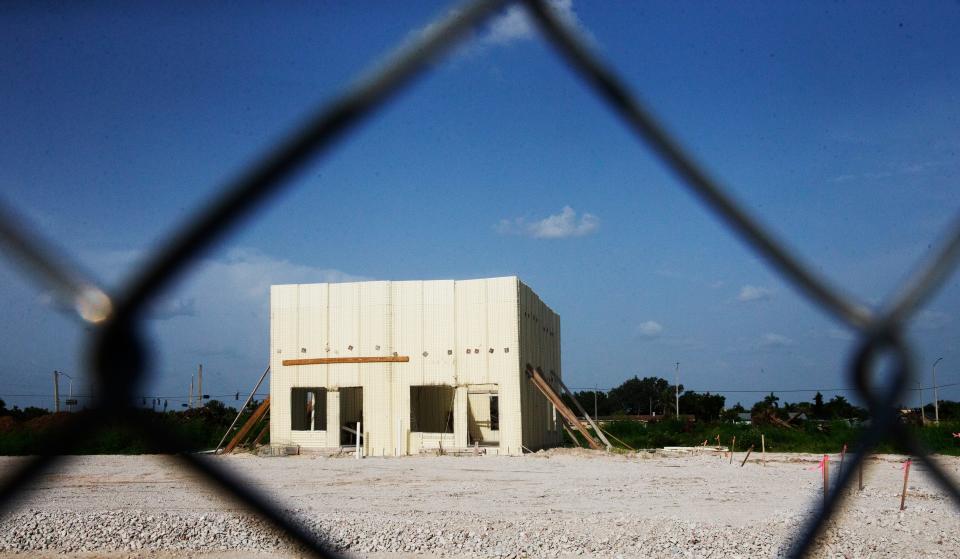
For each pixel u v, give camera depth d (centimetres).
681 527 1352
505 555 1144
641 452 3478
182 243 180
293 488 2127
